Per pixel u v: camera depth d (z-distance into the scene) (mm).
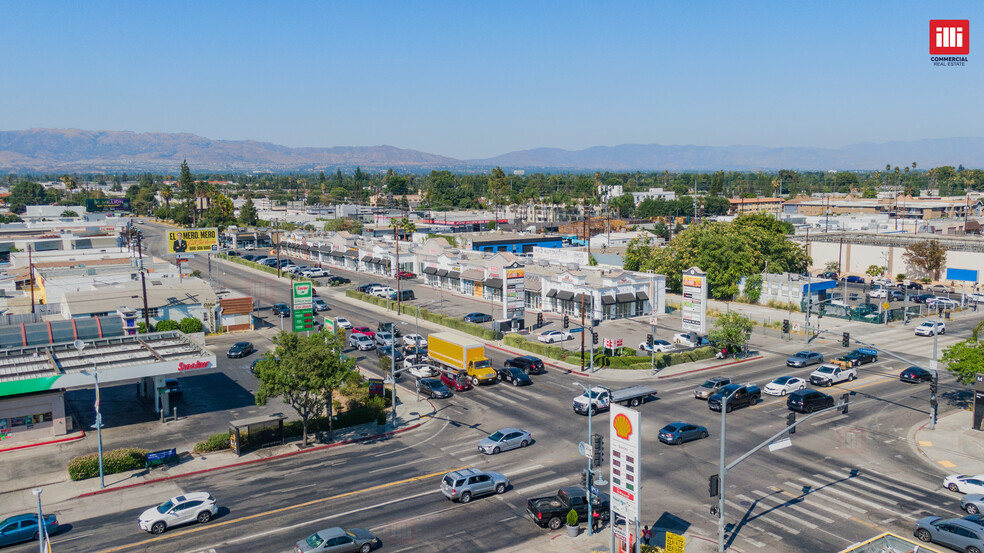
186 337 65875
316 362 50125
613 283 96625
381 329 85875
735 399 57594
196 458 48375
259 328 94062
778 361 74625
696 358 75312
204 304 89312
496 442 48625
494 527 37500
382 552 34531
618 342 74250
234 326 92188
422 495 41688
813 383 65562
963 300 104500
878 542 33344
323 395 52156
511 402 60719
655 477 43969
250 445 49750
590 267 108188
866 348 77188
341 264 152375
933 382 53406
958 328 89062
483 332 85688
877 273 134625
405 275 132750
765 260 118125
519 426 54344
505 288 90688
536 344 78500
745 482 43219
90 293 85125
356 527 37312
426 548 35062
